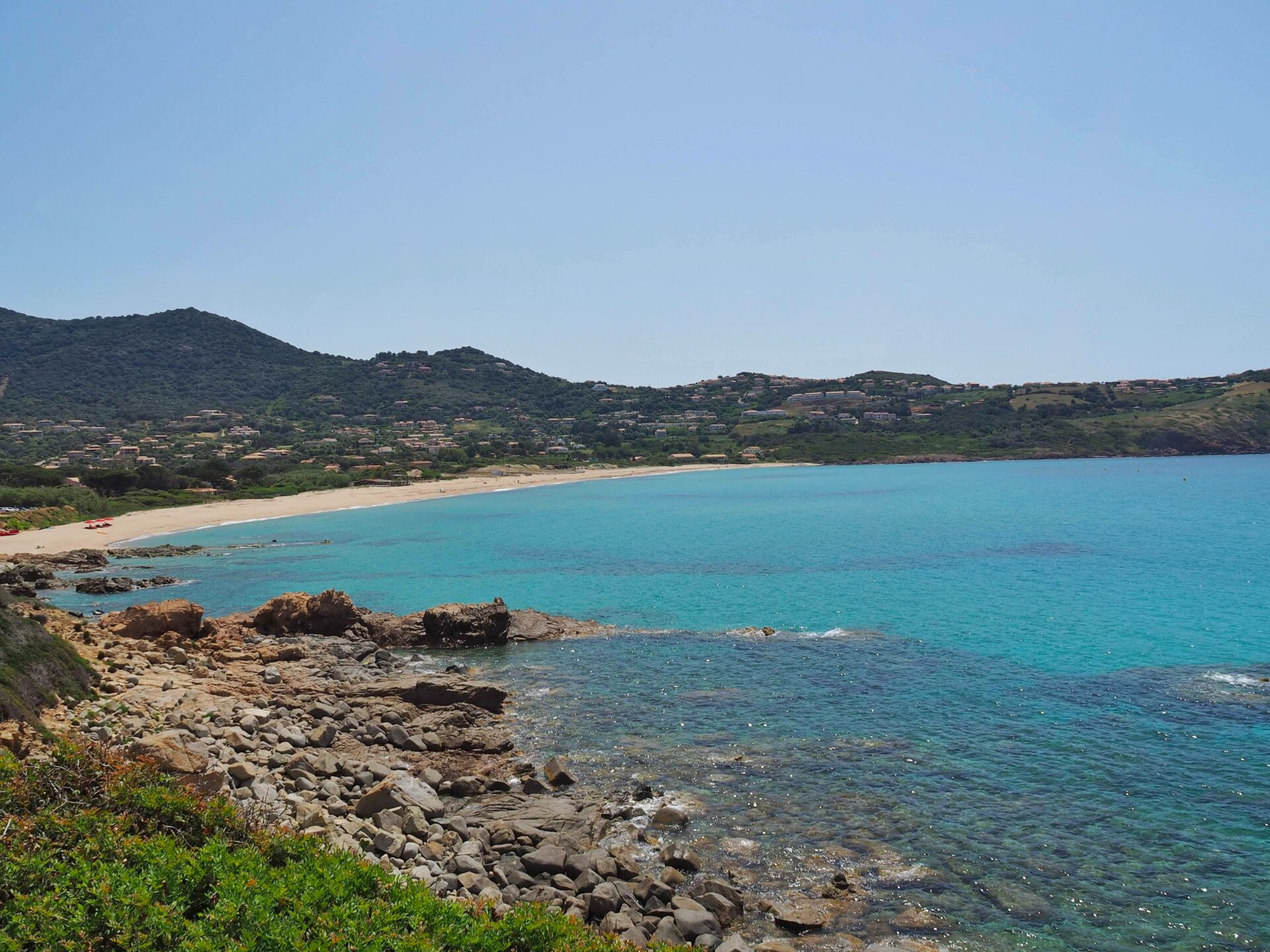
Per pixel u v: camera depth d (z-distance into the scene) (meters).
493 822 19.09
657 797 21.44
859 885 17.22
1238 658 35.16
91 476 127.31
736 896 16.45
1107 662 34.66
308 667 33.31
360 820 17.98
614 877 16.92
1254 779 22.42
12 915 9.77
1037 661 34.88
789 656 36.31
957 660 35.22
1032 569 60.91
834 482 173.12
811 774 23.03
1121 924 15.98
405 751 24.66
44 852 11.04
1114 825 19.91
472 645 39.72
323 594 41.53
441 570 67.75
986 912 16.31
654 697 30.62
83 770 13.48
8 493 106.50
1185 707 28.41
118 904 10.16
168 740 17.05
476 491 161.50
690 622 44.44
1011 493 132.62
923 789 21.94
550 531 94.94
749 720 27.77
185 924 10.05
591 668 34.97
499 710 29.25
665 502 133.75
